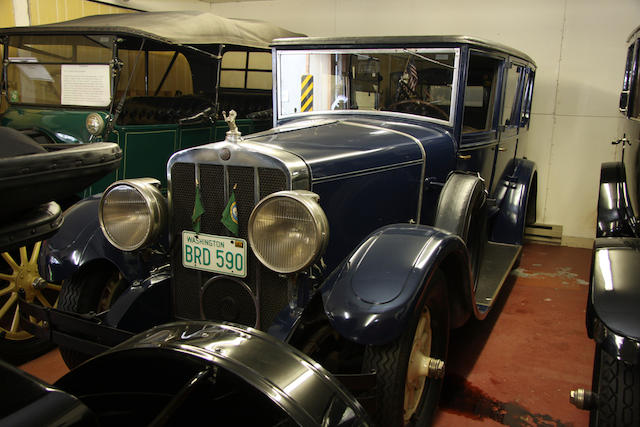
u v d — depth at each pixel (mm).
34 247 2938
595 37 5148
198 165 2082
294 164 1924
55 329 2152
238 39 4977
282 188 1916
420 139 2709
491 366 2873
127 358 1543
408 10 5938
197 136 4852
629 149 2973
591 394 1779
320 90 3164
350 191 2225
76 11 5676
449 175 2881
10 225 1078
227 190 2016
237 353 1479
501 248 3980
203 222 2117
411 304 1744
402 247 1941
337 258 2215
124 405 1650
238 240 2020
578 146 5375
